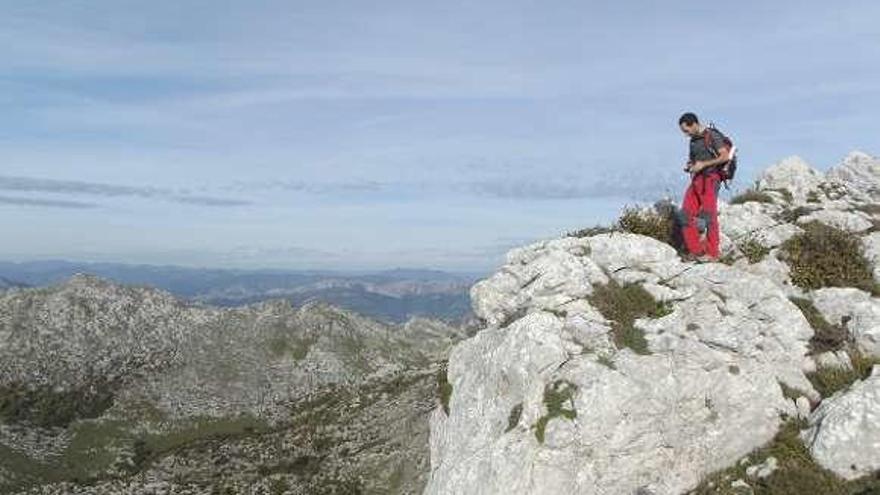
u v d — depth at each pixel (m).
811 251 28.62
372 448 92.56
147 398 167.00
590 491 21.81
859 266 28.23
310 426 119.62
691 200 28.92
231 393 172.25
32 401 158.75
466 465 23.72
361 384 156.62
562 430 22.22
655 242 28.89
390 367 173.38
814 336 24.95
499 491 22.22
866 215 31.92
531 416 22.98
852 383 23.22
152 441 150.50
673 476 22.19
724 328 24.44
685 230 29.16
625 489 21.94
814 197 35.31
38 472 132.50
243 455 115.44
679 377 23.11
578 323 24.89
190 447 132.50
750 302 25.55
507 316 28.55
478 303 30.19
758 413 22.88
